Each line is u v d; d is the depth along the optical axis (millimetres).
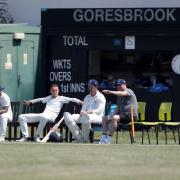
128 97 59062
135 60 75688
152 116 71688
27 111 63188
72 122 58312
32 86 74688
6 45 73562
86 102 59312
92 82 59125
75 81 74125
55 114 59875
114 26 73188
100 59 75438
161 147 52188
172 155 45750
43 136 59781
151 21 72438
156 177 34812
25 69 74375
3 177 34406
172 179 34312
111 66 75688
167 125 59969
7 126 63594
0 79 73188
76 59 74125
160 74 74875
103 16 73312
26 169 37500
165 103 67812
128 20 72812
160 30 72312
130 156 44531
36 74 74875
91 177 34500
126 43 73125
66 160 41719
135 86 73812
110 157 43719
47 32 74500
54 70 74625
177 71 71938
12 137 62375
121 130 66438
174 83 71875
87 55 74000
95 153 46031
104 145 53562
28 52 74500
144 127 61750
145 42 72750
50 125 59625
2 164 39719
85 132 58156
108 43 73500
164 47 72438
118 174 35688
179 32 72000
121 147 51500
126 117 58750
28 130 63344
